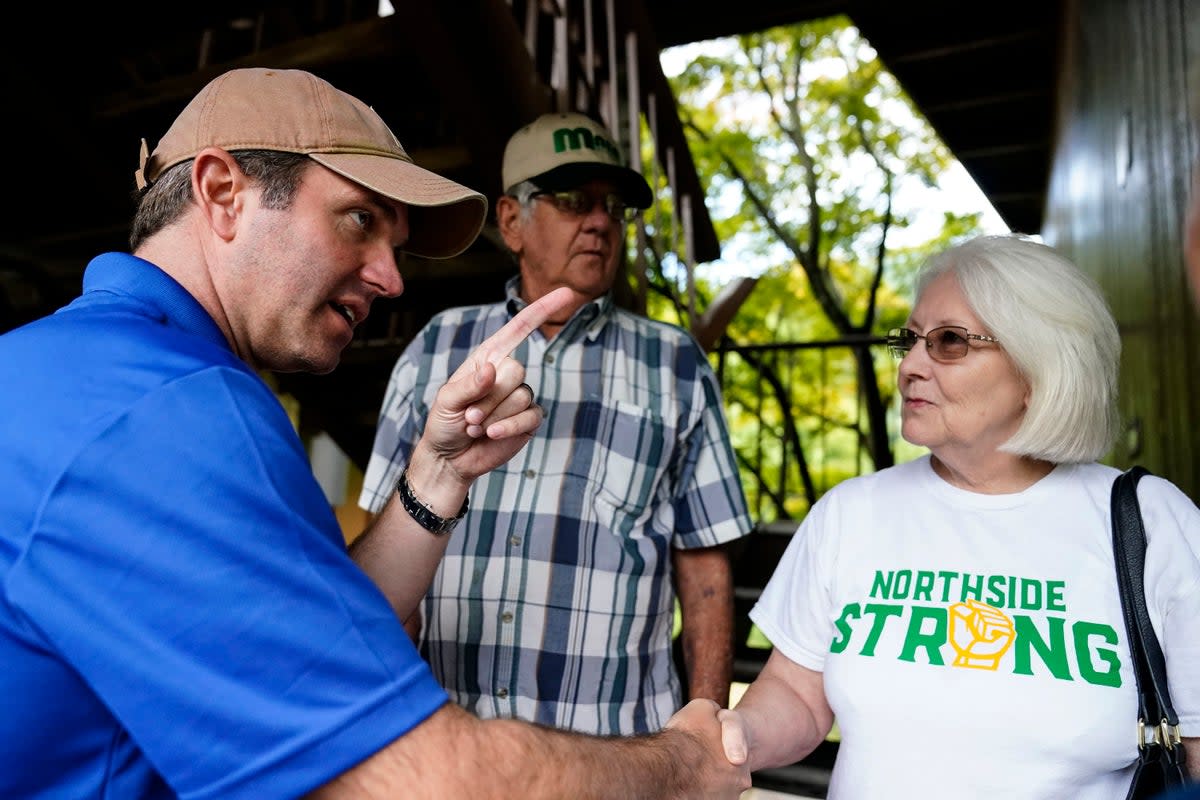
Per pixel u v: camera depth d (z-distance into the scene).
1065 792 1.08
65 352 0.75
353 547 1.17
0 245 2.98
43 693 0.70
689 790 0.98
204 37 2.81
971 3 4.03
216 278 0.92
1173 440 2.20
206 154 0.89
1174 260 2.09
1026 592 1.16
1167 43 2.09
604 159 1.80
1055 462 1.23
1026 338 1.16
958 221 8.43
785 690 1.37
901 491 1.34
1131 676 1.08
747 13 4.50
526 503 1.64
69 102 2.41
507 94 2.40
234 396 0.74
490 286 3.00
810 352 8.29
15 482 0.70
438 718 0.73
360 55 2.31
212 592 0.68
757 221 8.90
